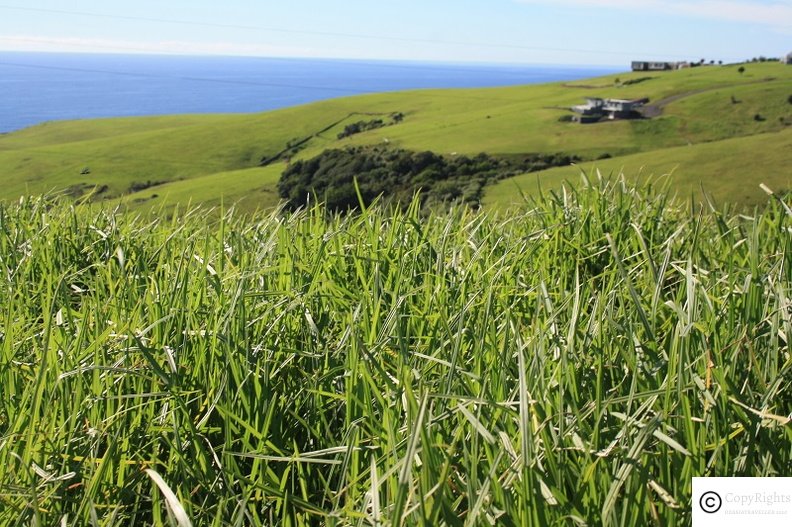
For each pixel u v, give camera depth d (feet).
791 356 7.29
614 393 7.24
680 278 11.25
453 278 10.78
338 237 12.21
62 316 9.54
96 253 13.65
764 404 6.69
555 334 7.88
